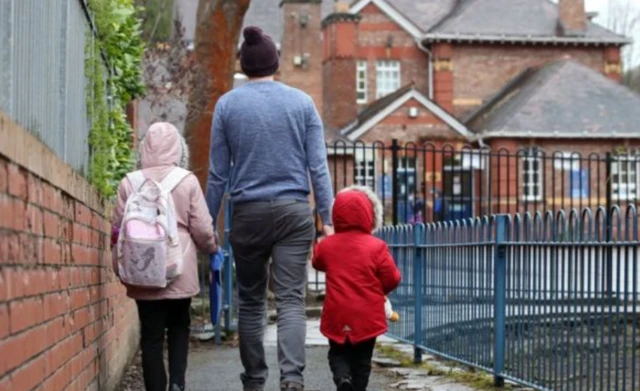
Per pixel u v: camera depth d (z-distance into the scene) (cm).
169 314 860
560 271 920
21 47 559
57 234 627
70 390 676
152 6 2958
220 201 887
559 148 5728
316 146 868
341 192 905
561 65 6169
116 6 1180
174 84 2216
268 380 1154
